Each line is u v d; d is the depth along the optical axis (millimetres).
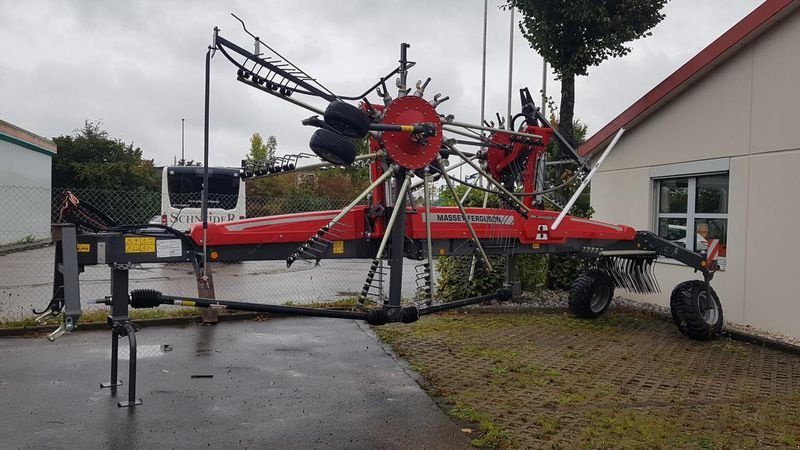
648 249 8484
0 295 11383
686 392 5723
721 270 9008
